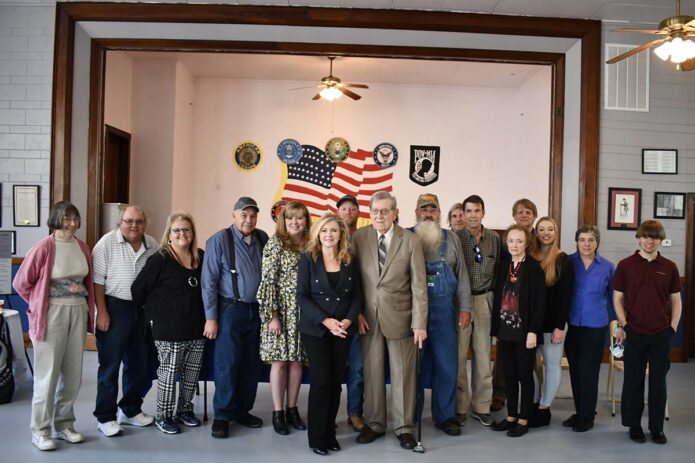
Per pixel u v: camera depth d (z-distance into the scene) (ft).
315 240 9.62
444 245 10.62
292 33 17.53
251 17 17.17
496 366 12.54
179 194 26.25
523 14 17.46
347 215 11.93
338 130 28.30
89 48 17.79
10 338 12.34
